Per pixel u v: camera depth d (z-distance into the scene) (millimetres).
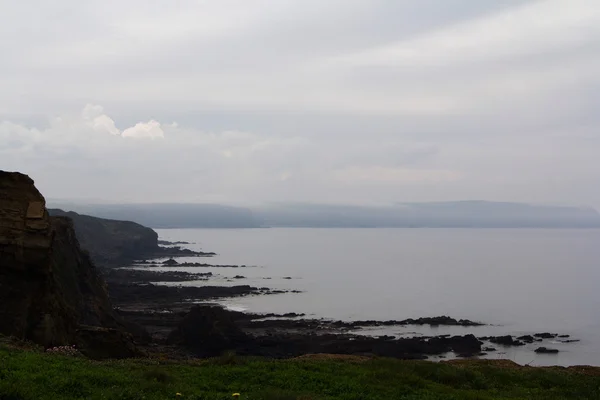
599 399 19844
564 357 54062
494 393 20141
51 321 32625
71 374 16312
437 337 58312
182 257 174875
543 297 99938
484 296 100125
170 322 66688
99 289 56750
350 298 94812
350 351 51688
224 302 85812
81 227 147500
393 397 17859
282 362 23328
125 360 23891
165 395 15461
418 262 174125
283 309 81250
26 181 35219
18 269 32906
